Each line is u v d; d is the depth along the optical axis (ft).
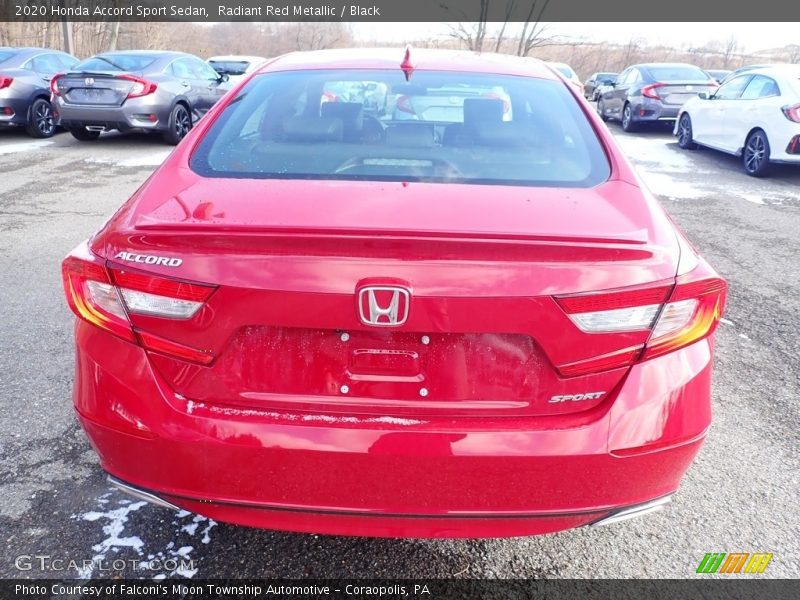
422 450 5.35
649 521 7.81
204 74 37.47
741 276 16.30
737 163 33.30
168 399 5.57
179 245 5.40
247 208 5.87
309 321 5.27
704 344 5.96
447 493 5.48
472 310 5.21
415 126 7.68
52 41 92.84
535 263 5.23
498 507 5.53
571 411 5.56
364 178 6.64
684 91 42.91
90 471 8.40
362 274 5.16
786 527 7.73
